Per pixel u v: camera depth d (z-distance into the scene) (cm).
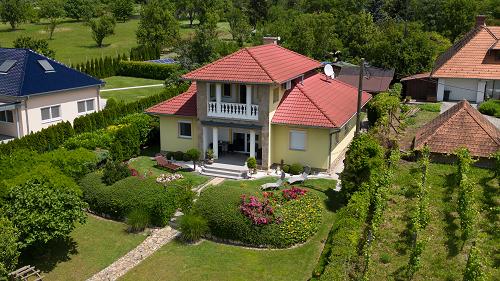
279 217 2217
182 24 11400
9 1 10594
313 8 9519
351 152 2577
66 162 2583
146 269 2042
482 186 2531
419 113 4384
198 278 1973
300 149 3114
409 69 5628
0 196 1986
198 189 2842
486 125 3011
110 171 2600
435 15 8356
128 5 12044
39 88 3719
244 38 8312
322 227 2359
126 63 7044
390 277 1845
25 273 1936
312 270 2009
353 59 6469
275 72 3075
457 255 1958
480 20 5550
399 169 2845
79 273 2025
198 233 2236
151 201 2373
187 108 3322
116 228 2402
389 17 8288
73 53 8625
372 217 2230
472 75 4750
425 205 2172
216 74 3045
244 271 2017
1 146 3031
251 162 3048
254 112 3053
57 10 11656
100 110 4256
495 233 2083
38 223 1938
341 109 3384
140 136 3519
